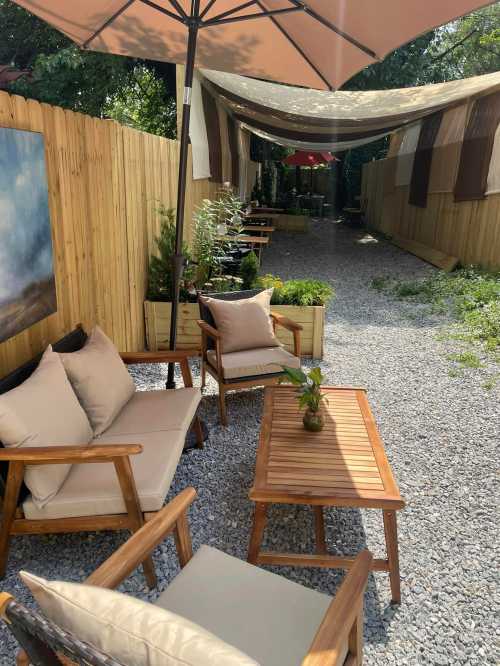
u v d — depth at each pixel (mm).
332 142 11312
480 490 3205
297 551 2678
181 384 4715
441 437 3844
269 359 4168
